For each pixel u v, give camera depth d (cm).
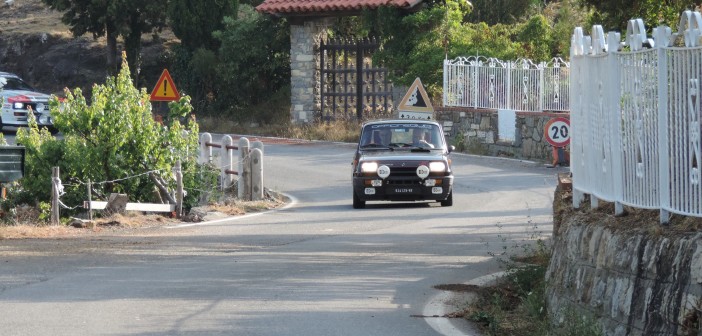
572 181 1847
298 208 3678
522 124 5262
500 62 5516
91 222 3053
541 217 3219
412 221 3189
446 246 2627
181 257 2441
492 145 5478
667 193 1395
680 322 1262
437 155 3619
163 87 4147
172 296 1939
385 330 1661
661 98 1409
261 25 7362
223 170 4144
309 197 4041
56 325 1677
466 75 5716
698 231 1301
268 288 2028
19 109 6172
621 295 1423
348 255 2483
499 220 3173
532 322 1708
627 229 1477
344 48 6881
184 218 3347
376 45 6750
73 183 3591
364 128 3778
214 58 7512
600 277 1505
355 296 1953
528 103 5303
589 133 1717
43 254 2462
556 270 1741
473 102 5669
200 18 7569
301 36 6919
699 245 1254
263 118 7269
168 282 2089
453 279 2141
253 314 1781
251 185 3922
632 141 1512
